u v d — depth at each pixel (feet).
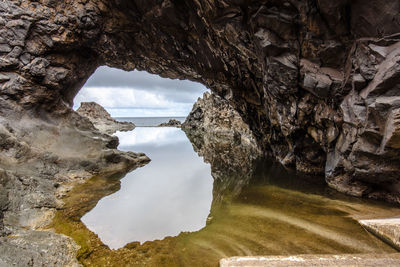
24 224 19.81
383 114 19.47
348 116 23.95
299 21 24.44
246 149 70.28
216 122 125.29
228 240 18.12
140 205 26.81
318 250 15.76
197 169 46.60
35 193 24.44
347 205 23.21
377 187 24.29
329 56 24.94
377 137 20.86
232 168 47.47
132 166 46.70
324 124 29.73
